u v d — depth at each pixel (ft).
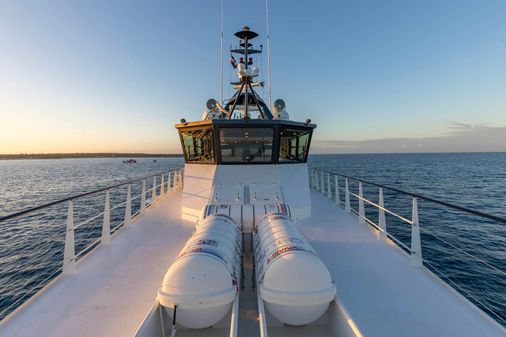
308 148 24.52
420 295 12.60
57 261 47.55
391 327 10.50
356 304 11.94
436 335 10.08
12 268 45.37
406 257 16.46
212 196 19.85
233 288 9.29
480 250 48.34
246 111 24.27
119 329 10.50
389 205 82.79
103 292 13.01
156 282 13.96
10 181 184.85
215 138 20.98
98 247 18.45
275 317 9.70
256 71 24.23
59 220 73.77
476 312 11.26
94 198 101.86
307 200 24.32
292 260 9.39
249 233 15.42
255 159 21.74
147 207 29.53
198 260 9.23
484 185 133.49
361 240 19.26
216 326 10.43
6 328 10.52
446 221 65.62
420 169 245.04
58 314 11.36
